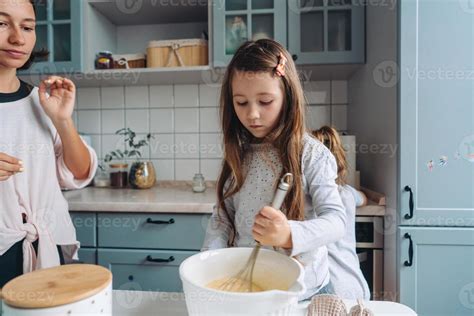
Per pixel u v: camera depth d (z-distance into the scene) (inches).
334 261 39.1
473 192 43.2
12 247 27.8
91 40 61.3
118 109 72.9
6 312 13.5
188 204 50.8
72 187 33.8
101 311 14.7
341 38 56.4
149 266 52.2
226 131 28.2
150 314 19.8
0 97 27.9
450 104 43.0
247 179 27.4
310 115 67.9
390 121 46.6
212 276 19.3
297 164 24.5
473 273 43.8
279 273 18.3
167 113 72.1
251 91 22.6
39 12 58.2
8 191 27.2
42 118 30.5
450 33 42.6
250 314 13.8
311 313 19.0
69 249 33.5
